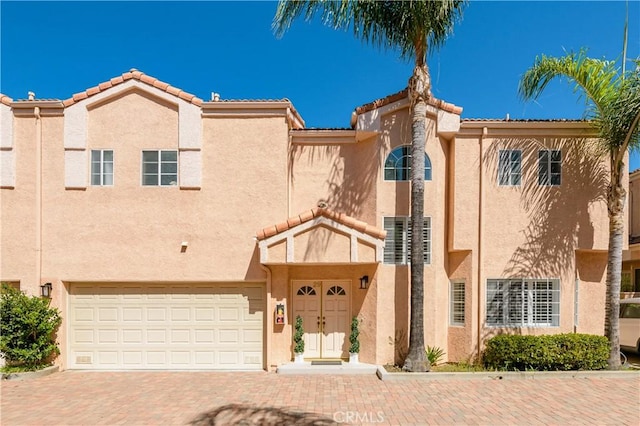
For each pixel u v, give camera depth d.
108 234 12.84
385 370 11.64
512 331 12.80
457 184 13.17
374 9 11.42
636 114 11.18
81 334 12.97
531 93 12.70
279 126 13.09
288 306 13.05
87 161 12.93
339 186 13.87
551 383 10.84
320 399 9.66
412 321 11.76
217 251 12.82
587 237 13.00
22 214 12.75
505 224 13.08
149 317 13.03
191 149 12.94
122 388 10.73
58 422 8.45
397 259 13.05
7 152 12.77
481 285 12.88
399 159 13.36
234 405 9.32
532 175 13.18
